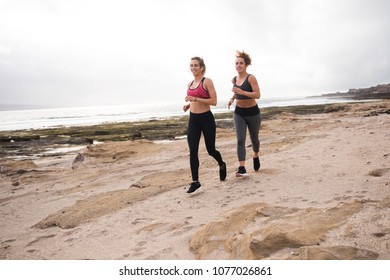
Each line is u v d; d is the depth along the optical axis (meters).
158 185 5.79
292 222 2.98
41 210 5.45
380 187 4.04
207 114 4.95
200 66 4.87
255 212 3.45
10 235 4.32
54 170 9.83
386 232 2.62
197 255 3.01
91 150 11.81
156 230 3.75
